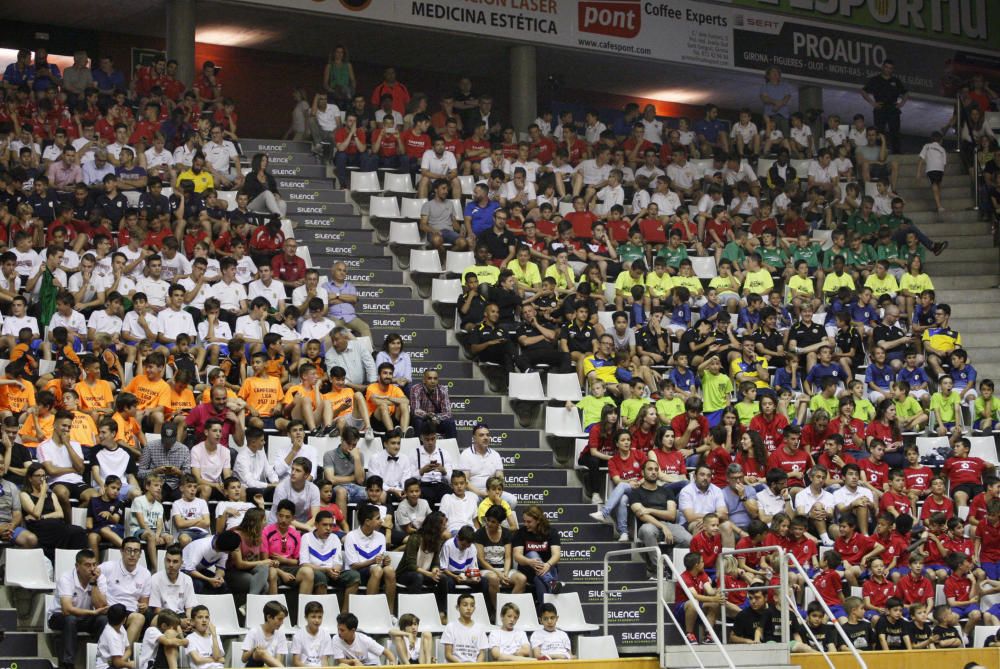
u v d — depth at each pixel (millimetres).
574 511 16562
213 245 19438
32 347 16484
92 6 24484
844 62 29500
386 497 15281
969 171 26266
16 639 12695
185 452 14648
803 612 14727
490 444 17656
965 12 31000
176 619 12188
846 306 20938
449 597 14148
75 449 14469
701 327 19188
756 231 23328
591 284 20078
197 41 26469
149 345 16359
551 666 12242
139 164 21031
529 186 23047
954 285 23844
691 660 12812
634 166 24875
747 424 17953
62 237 18000
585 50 26719
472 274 19312
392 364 16938
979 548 16375
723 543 15375
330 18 24672
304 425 16125
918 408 19062
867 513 16156
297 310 18000
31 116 21359
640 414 16641
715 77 29109
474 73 29047
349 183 22297
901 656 13508
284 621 13188
